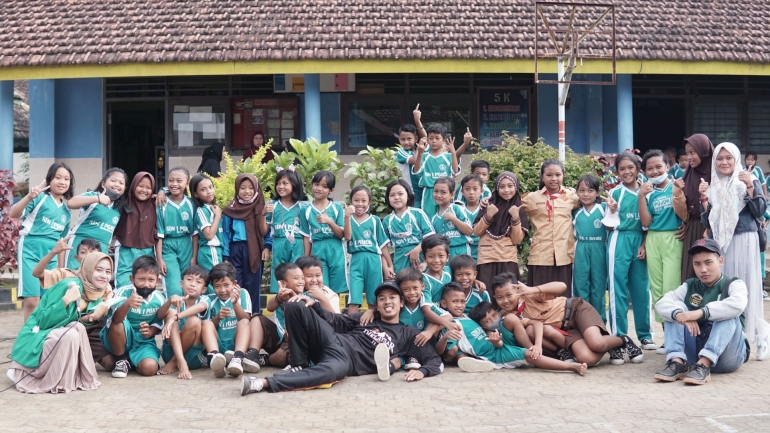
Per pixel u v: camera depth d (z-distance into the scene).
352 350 6.04
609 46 11.52
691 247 6.04
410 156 8.21
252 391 5.38
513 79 12.99
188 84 13.04
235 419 4.77
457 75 12.94
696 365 5.65
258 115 13.02
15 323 8.56
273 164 9.56
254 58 11.23
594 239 6.91
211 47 11.44
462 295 6.41
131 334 6.18
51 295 5.75
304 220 7.38
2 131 12.29
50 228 7.21
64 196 7.53
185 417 4.83
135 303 5.82
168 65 11.36
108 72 11.44
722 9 12.83
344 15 12.14
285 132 13.02
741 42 11.95
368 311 6.38
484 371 6.16
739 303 5.68
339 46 11.37
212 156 12.45
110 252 7.74
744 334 5.93
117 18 12.30
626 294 6.84
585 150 13.16
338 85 12.88
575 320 6.34
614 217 6.80
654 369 6.12
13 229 9.69
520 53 11.27
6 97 12.30
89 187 13.09
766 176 13.44
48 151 13.02
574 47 10.08
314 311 5.89
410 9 12.33
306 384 5.50
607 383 5.68
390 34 11.63
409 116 12.95
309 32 11.72
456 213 7.21
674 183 6.45
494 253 6.95
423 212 7.30
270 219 7.72
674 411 4.86
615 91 13.12
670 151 12.84
